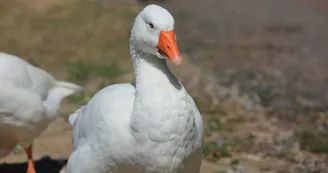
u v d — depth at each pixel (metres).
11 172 10.19
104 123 6.61
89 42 19.23
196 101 13.74
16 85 9.02
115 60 17.66
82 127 7.14
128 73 16.03
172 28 6.68
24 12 21.19
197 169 6.96
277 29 23.48
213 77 16.31
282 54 19.81
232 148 11.45
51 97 9.77
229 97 14.68
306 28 23.73
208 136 12.10
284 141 11.90
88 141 6.89
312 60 19.12
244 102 14.39
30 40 19.03
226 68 17.64
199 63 17.98
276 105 14.35
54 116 9.74
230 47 20.50
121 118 6.54
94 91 14.58
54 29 20.06
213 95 14.74
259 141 11.91
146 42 6.72
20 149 11.27
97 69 16.27
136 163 6.55
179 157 6.51
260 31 23.12
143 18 6.78
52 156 10.80
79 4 22.75
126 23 21.47
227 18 25.36
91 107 7.07
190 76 15.91
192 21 24.56
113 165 6.68
